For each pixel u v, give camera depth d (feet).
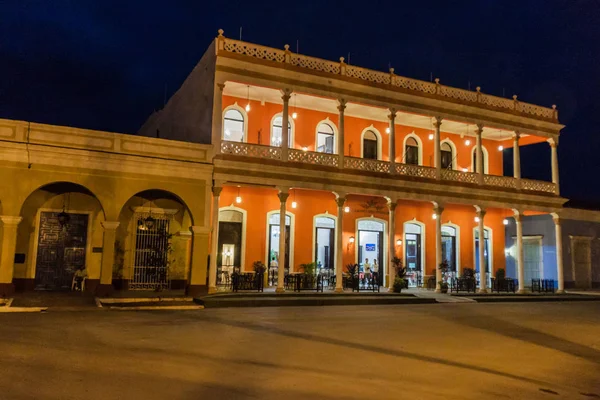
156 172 59.77
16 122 53.52
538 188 86.89
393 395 21.29
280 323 42.29
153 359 26.45
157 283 65.51
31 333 33.04
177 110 81.15
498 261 91.66
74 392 19.98
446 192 78.18
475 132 86.38
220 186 63.36
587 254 94.53
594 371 28.12
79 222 62.54
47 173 54.24
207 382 22.16
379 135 82.17
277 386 21.93
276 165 66.33
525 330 43.32
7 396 19.10
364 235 80.69
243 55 65.21
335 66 71.15
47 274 60.34
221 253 71.26
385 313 52.47
